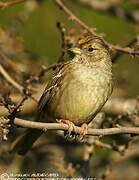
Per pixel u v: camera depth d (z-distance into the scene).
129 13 13.80
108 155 12.60
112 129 8.62
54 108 9.52
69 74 9.38
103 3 13.76
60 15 12.02
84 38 9.95
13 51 12.29
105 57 9.88
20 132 12.02
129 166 12.98
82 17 13.51
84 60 9.68
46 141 12.48
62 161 10.88
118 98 12.91
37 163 11.94
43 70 9.49
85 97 9.23
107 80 9.62
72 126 8.66
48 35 13.83
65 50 9.38
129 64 13.66
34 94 11.12
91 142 10.31
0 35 12.20
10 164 11.61
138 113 10.48
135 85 13.65
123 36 13.59
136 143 12.43
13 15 13.52
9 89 9.84
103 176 10.74
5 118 7.84
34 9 13.55
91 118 9.49
